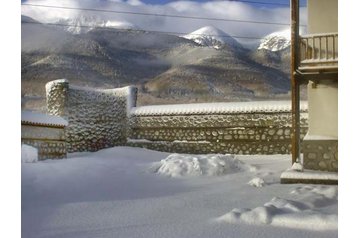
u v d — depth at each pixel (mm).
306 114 14812
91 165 11328
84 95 18219
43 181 8438
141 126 17859
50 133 13773
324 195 6609
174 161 10742
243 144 16188
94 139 18062
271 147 15766
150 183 8977
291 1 8898
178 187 8383
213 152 16578
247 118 16203
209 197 7074
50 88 18094
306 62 8742
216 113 16672
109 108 18422
